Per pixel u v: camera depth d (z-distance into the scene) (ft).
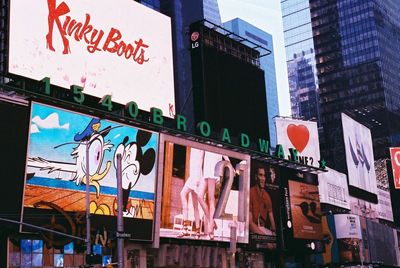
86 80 172.65
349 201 359.46
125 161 165.68
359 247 318.65
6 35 159.94
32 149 141.59
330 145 615.57
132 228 166.30
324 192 326.65
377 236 353.92
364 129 410.72
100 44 179.11
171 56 205.36
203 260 195.00
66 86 166.09
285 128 290.97
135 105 176.86
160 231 176.14
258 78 250.37
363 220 333.62
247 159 213.87
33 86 162.50
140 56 192.75
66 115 150.20
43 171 143.23
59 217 145.28
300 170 251.60
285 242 232.12
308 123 300.81
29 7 160.04
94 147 156.76
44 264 148.15
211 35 232.12
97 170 156.87
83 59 172.86
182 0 632.79
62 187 147.13
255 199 218.38
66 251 153.99
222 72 230.48
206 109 217.56
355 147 386.32
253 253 225.76
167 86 200.95
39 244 148.05
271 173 229.86
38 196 141.69
